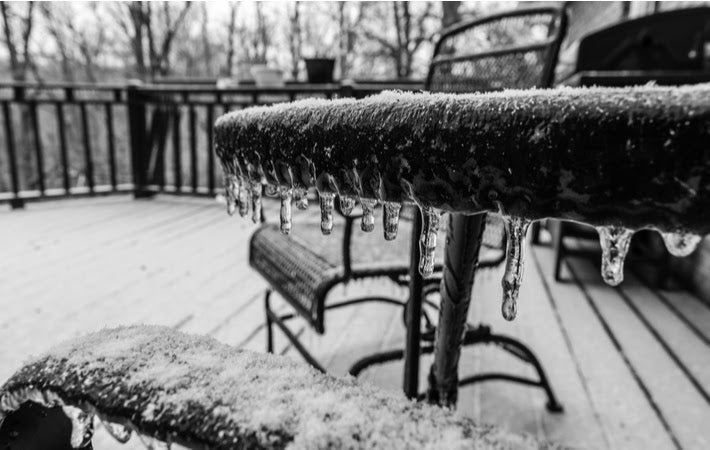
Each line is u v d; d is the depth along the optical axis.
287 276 1.10
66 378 0.28
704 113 0.15
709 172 0.15
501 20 1.44
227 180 0.37
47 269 2.08
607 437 1.06
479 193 0.20
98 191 3.82
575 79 2.02
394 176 0.22
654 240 2.22
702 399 1.21
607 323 1.71
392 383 1.25
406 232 1.33
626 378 1.31
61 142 3.63
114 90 3.76
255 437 0.22
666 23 2.35
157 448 0.29
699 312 1.83
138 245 2.53
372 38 9.68
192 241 2.65
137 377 0.27
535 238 2.91
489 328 1.12
